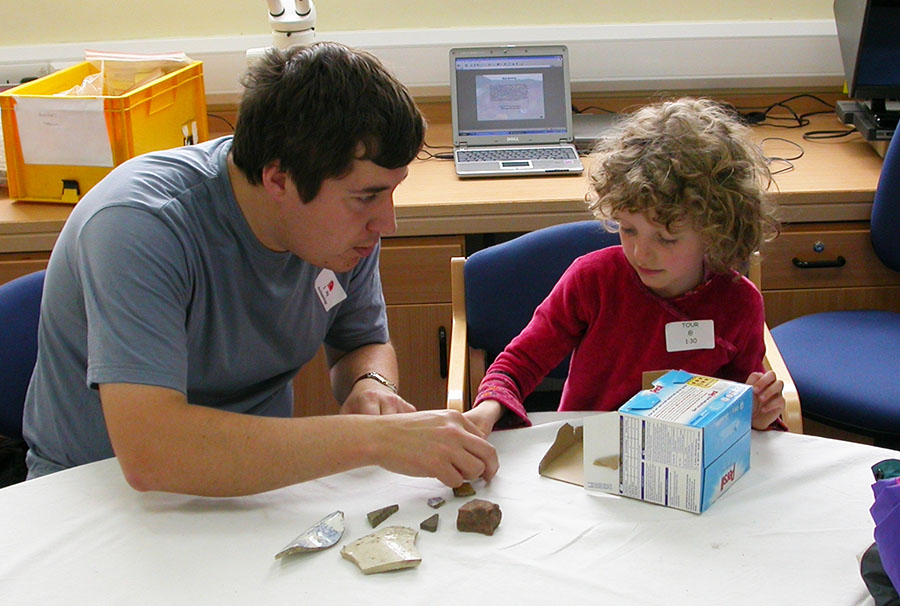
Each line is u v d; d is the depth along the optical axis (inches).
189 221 46.5
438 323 84.7
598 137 90.8
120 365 41.3
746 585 35.3
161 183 46.6
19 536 38.8
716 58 100.0
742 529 38.7
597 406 56.9
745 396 41.7
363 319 59.7
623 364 55.2
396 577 36.1
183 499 41.4
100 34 101.0
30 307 58.9
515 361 54.9
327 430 41.7
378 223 44.6
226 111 102.0
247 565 36.8
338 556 37.5
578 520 39.6
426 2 100.3
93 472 43.6
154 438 40.4
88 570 36.6
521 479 43.1
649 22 101.7
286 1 85.1
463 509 39.0
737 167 49.4
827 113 101.3
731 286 53.2
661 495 40.4
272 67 43.0
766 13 101.8
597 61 99.8
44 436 51.8
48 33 100.7
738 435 41.6
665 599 34.6
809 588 35.1
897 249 78.3
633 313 54.3
